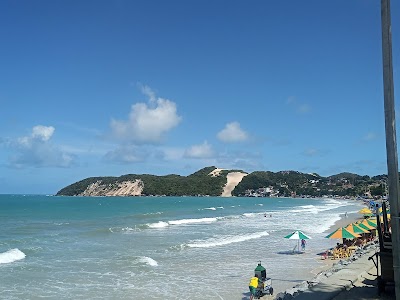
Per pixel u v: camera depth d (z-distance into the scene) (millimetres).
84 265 23797
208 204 137250
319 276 16500
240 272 22188
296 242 34688
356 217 71062
